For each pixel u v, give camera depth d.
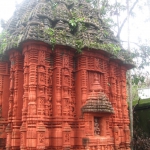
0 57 12.25
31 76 9.73
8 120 10.94
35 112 9.44
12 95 11.12
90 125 10.27
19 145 10.15
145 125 18.89
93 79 11.17
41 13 10.84
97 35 11.66
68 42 10.52
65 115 10.11
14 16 13.60
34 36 9.59
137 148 16.83
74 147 10.30
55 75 10.44
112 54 11.94
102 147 10.27
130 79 18.14
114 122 12.38
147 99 19.69
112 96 12.81
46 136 9.66
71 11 12.46
